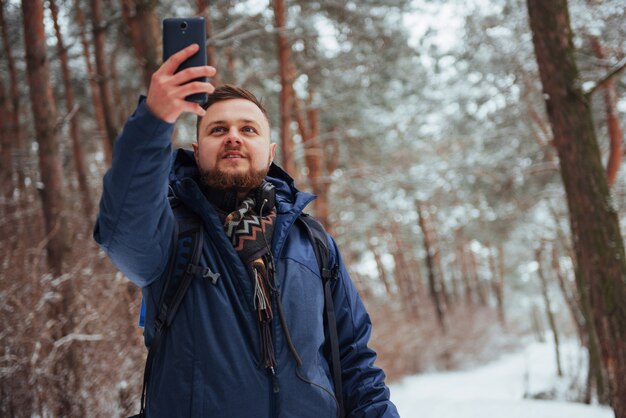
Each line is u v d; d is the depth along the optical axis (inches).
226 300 58.0
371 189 666.2
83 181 423.8
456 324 828.6
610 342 189.6
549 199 546.3
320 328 62.1
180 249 59.0
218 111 62.1
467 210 733.9
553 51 197.0
